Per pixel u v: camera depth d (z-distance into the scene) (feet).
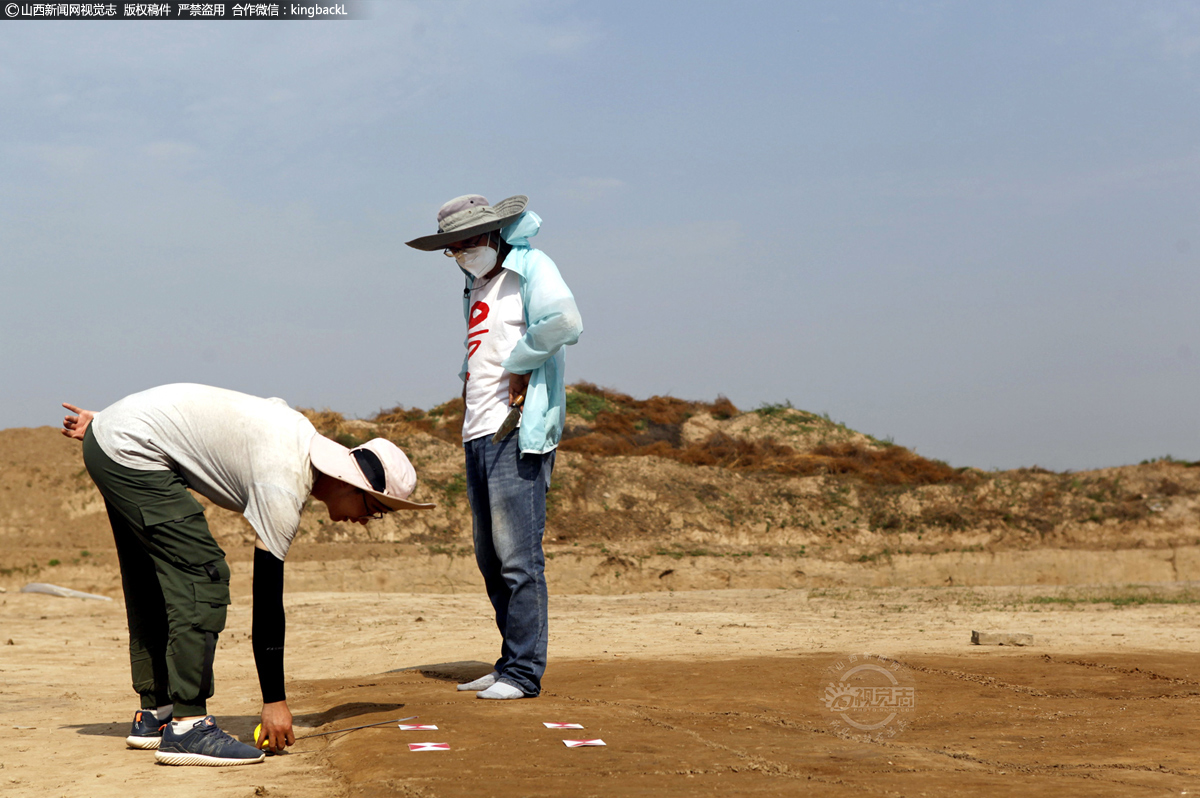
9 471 76.33
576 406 117.50
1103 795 10.14
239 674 25.26
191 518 13.06
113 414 13.24
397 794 10.30
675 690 19.27
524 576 18.67
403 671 24.13
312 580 70.54
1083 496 93.81
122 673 26.53
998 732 14.60
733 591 72.64
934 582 82.79
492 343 19.39
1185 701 17.62
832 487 94.32
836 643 30.25
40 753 13.74
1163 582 80.74
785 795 10.19
